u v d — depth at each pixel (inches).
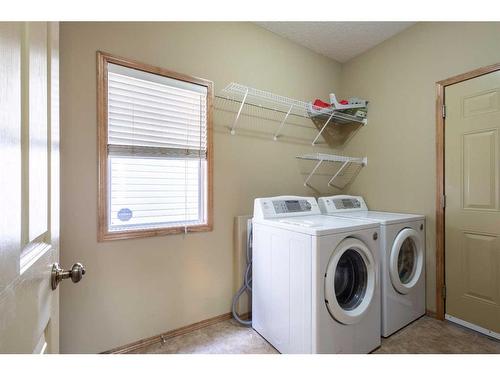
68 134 57.2
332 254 57.3
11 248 17.3
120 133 65.0
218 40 80.4
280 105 95.7
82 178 58.9
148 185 70.3
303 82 102.0
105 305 61.8
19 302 18.9
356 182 108.7
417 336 71.7
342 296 66.4
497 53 70.0
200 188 79.2
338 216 83.2
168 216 73.5
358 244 62.4
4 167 16.3
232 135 84.0
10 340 17.1
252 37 88.0
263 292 71.3
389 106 96.7
